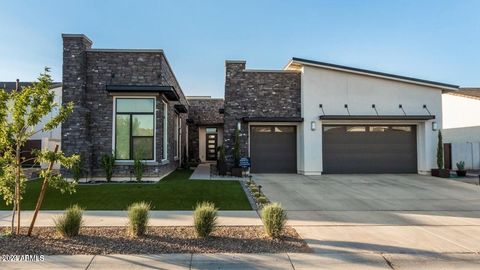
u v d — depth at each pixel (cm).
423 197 1088
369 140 1817
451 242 611
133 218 630
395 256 539
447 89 1788
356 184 1389
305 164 1742
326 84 1775
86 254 532
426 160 1772
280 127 1848
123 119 1434
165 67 1534
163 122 1548
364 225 728
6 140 606
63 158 636
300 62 1739
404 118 1731
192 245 579
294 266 496
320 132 1759
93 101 1428
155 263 501
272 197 1076
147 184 1302
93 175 1412
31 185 1255
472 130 2331
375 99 1786
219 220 756
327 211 871
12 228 623
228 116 1789
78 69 1386
